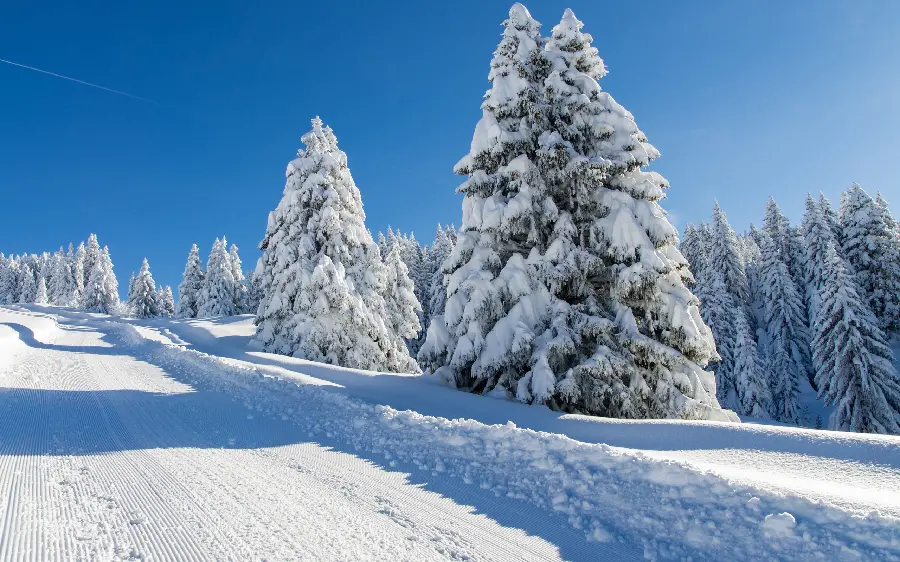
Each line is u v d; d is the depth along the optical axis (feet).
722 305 127.03
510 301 50.24
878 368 80.89
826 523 15.65
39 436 25.50
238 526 15.83
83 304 248.52
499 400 45.32
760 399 106.42
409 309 111.14
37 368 50.57
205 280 195.21
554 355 45.65
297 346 81.51
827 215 131.44
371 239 95.76
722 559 15.10
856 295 85.25
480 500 19.80
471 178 54.49
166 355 67.56
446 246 170.30
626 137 52.11
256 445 26.76
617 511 18.56
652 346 45.50
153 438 26.86
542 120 52.54
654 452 28.66
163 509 16.93
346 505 18.43
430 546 15.34
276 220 96.07
